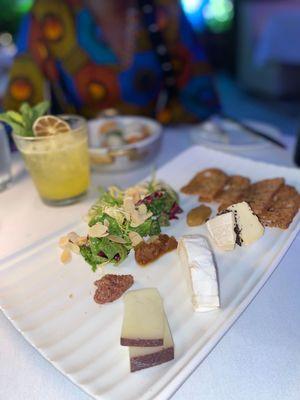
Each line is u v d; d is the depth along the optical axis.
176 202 0.37
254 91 1.84
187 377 0.21
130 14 0.65
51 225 0.38
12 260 0.31
